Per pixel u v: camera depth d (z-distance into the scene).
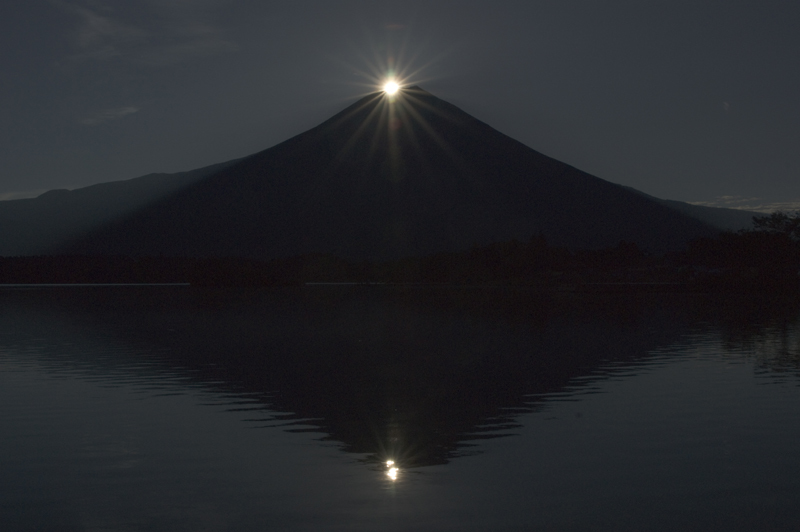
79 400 13.48
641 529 6.94
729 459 9.13
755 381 15.12
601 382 15.18
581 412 12.09
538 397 13.56
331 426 11.24
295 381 15.77
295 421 11.62
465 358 19.61
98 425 11.33
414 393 14.19
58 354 20.80
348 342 24.14
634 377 15.82
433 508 7.50
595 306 44.59
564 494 7.89
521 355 20.11
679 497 7.79
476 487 8.14
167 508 7.56
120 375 16.67
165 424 11.40
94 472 8.80
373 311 41.47
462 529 6.95
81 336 26.50
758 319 33.31
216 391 14.48
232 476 8.62
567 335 25.81
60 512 7.47
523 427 11.02
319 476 8.60
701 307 43.09
